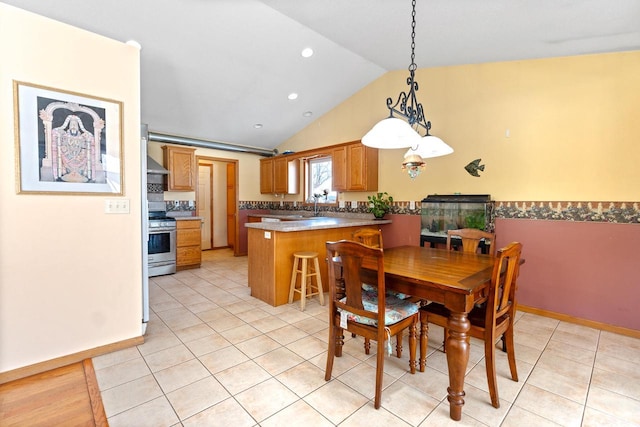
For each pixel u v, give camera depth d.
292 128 5.94
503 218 3.46
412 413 1.72
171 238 4.83
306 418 1.67
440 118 3.95
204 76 3.93
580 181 2.98
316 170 5.90
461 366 1.65
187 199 5.70
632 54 2.71
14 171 1.99
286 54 3.75
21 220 2.02
